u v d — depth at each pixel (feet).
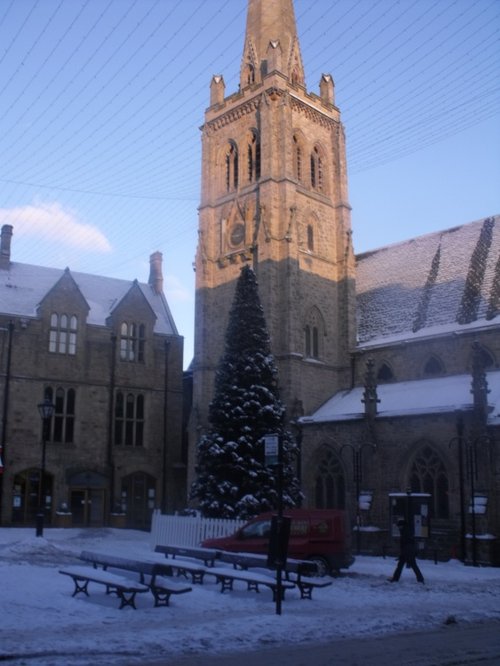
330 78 199.00
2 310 178.91
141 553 106.22
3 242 195.11
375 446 136.46
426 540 119.14
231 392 134.92
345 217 186.60
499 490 116.16
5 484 168.04
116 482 184.14
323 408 166.30
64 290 184.85
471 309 153.69
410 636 49.70
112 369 188.03
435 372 155.74
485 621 57.11
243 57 197.16
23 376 175.01
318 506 148.66
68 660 38.88
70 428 180.24
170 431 195.31
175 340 201.87
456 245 172.04
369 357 170.60
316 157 189.98
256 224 176.14
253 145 185.98
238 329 139.44
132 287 197.47
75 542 130.82
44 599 59.67
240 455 130.21
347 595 70.44
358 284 190.80
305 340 171.83
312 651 43.68
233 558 77.77
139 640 44.91
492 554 111.55
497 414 120.37
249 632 49.06
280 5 197.47
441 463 127.85
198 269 187.11
